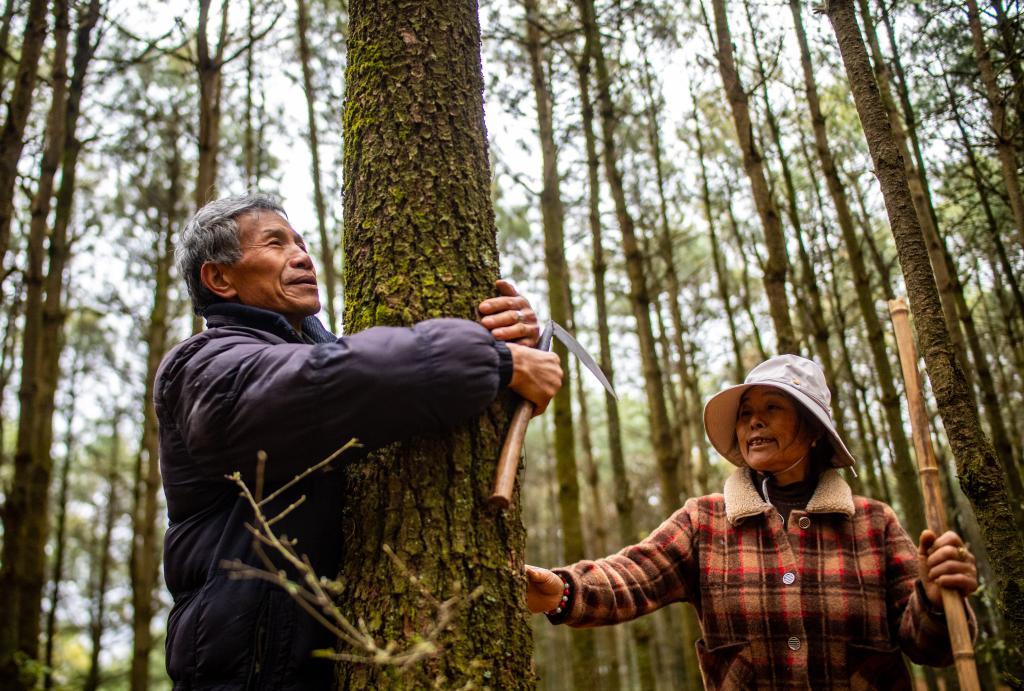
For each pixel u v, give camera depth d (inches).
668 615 386.9
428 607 53.0
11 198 152.6
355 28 68.9
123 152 280.2
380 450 57.5
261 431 52.3
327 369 51.0
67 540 514.9
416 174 62.6
